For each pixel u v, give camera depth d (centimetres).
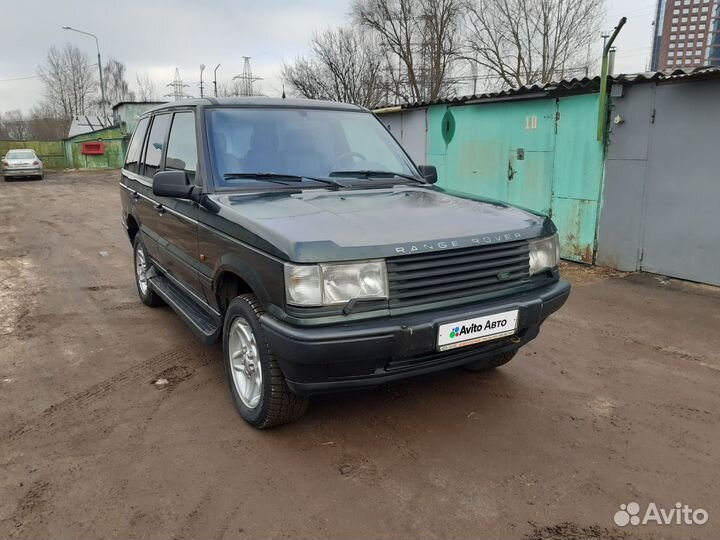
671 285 654
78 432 325
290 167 380
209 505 258
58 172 3416
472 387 381
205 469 286
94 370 415
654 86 657
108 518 250
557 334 495
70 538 237
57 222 1287
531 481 275
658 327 512
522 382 391
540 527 243
